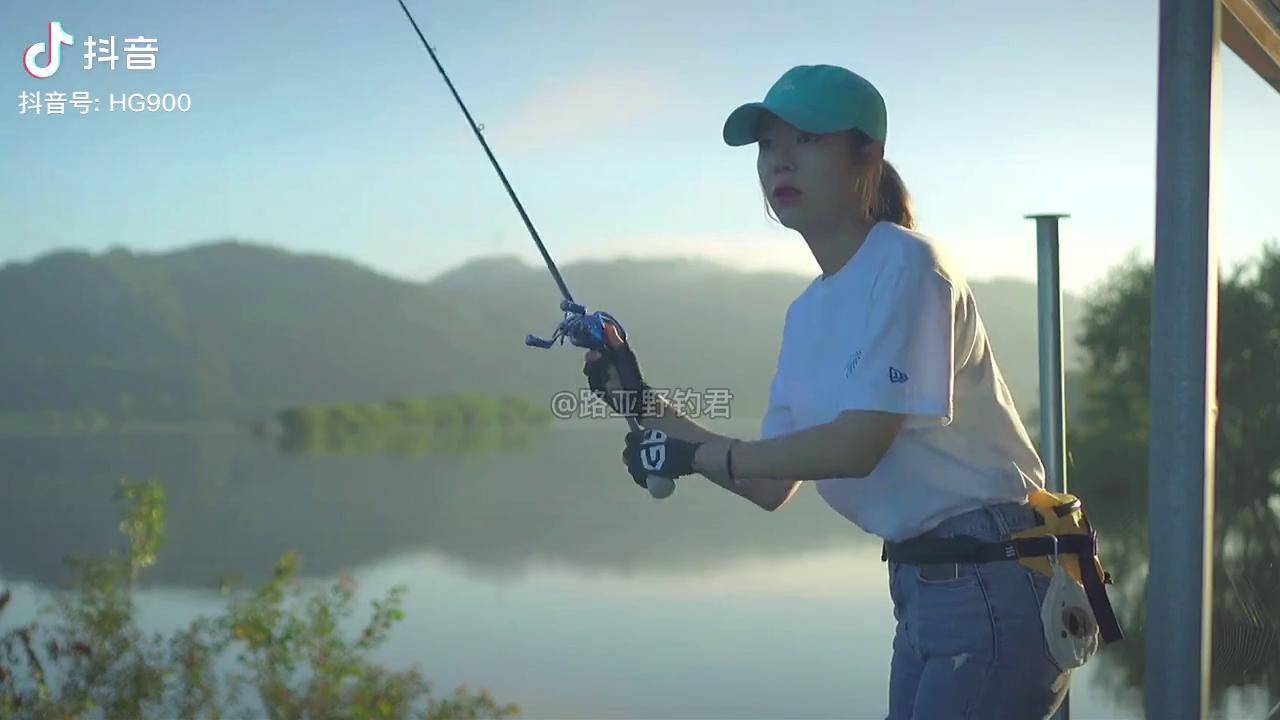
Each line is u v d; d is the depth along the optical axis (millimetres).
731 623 11125
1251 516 4559
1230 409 5402
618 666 9133
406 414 74188
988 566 1583
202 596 8242
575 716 7293
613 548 18422
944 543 1604
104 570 3494
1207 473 1608
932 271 1557
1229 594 3062
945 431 1602
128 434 61750
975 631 1580
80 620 3324
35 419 68188
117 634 3344
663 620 11508
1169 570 1615
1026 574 1579
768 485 1907
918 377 1530
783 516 22594
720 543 18406
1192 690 1594
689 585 13984
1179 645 1604
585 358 1808
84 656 3236
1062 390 2482
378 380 87562
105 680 3256
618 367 1774
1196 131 1608
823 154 1644
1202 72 1605
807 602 12328
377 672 3576
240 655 3400
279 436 63875
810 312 1687
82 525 19031
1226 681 2908
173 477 35219
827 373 1637
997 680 1574
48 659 3250
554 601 13219
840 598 12555
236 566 15250
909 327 1535
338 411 70750
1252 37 2686
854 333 1579
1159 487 1626
